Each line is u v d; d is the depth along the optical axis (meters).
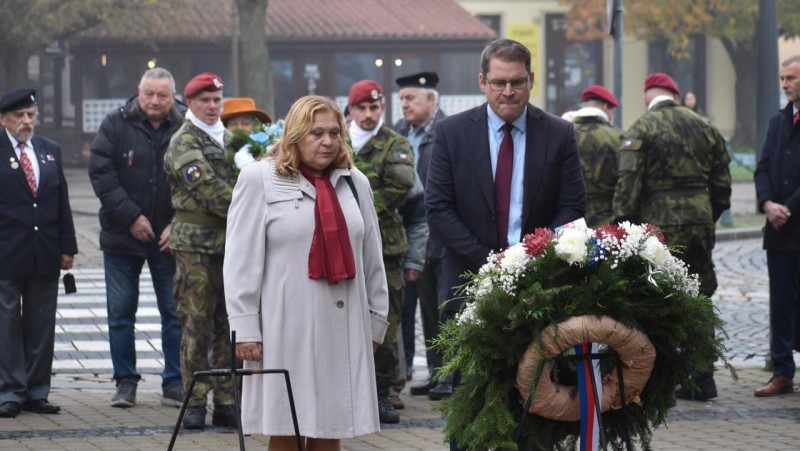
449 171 6.54
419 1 44.62
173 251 8.30
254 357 5.68
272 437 5.93
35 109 8.78
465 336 5.45
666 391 5.62
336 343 5.74
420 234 9.30
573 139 6.51
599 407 5.32
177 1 41.19
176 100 9.66
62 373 10.55
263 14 35.59
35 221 8.68
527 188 6.41
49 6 37.50
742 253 20.59
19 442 7.66
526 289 5.36
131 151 9.10
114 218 8.97
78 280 16.36
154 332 12.73
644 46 52.62
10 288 8.62
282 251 5.73
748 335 12.52
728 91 52.72
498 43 6.41
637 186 8.84
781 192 9.30
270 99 35.78
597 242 5.39
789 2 47.19
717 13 47.56
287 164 5.75
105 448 7.51
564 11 51.91
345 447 7.61
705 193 8.91
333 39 42.41
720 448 7.50
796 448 7.51
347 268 5.72
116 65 41.16
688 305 5.43
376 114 8.82
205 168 8.12
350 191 5.88
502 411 5.43
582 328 5.27
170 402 9.01
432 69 43.31
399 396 9.37
